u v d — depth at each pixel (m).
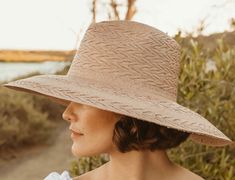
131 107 1.29
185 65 2.84
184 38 3.09
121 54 1.39
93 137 1.34
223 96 2.90
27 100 10.73
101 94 1.31
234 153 2.83
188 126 1.34
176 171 1.42
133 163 1.36
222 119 2.82
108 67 1.39
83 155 1.36
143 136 1.34
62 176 1.44
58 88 1.32
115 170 1.38
